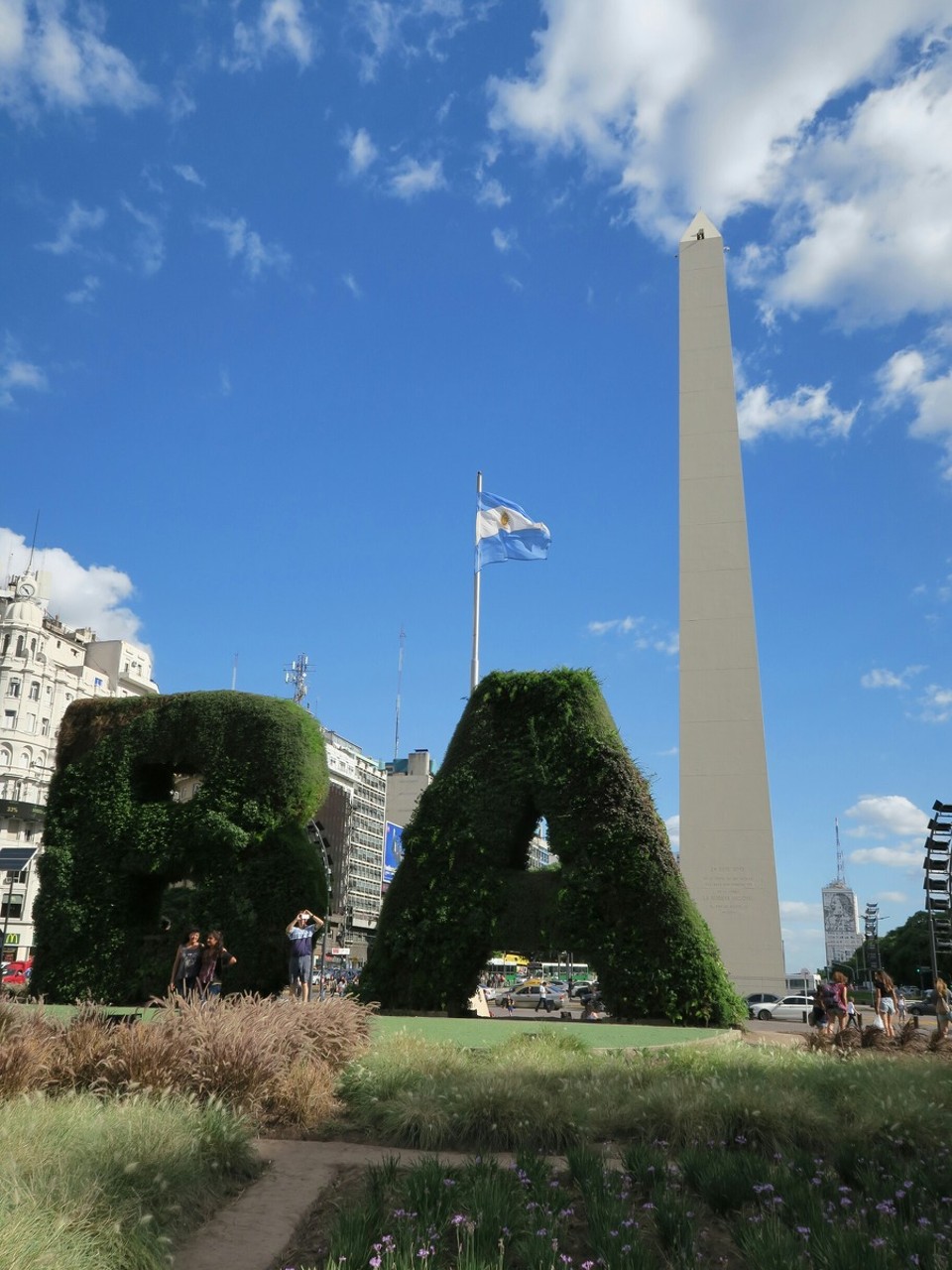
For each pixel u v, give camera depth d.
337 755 153.75
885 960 117.00
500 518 36.72
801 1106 8.98
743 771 43.06
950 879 49.16
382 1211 6.16
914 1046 17.23
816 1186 6.97
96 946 23.20
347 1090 10.14
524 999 60.81
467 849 23.09
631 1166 7.42
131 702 25.48
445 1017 20.89
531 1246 5.50
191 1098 8.47
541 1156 7.94
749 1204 6.71
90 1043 9.59
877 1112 9.05
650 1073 10.56
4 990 12.28
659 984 20.62
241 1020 10.24
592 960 21.31
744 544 45.88
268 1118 9.39
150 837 23.69
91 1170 6.09
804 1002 39.53
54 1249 4.80
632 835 21.88
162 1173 6.45
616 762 22.70
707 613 45.38
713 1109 8.84
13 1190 5.47
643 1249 5.55
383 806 175.88
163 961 22.66
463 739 24.28
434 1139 8.73
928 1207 6.65
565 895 21.83
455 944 22.31
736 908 41.47
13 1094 8.39
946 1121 9.06
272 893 22.75
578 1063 11.41
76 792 24.66
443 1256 5.59
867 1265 5.17
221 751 24.09
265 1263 5.62
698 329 49.34
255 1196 6.94
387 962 22.84
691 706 44.34
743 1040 18.44
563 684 23.75
